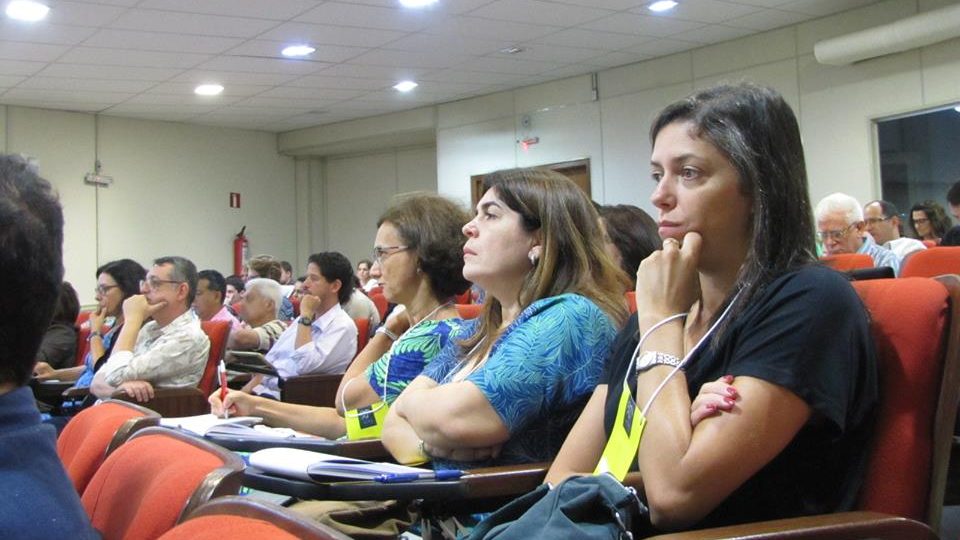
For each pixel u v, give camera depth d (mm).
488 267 1729
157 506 867
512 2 6059
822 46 6500
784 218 1132
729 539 899
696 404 1064
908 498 1039
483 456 1565
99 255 9531
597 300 1671
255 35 6664
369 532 1705
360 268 8477
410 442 1642
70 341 4508
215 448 956
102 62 7309
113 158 9688
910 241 4547
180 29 6441
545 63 7922
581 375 1563
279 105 9367
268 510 688
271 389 3916
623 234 2316
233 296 6547
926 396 1048
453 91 8992
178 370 3301
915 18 5867
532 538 1008
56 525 651
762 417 1011
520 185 1733
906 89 6316
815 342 1026
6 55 6992
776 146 1142
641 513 1075
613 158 8234
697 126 1172
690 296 1198
